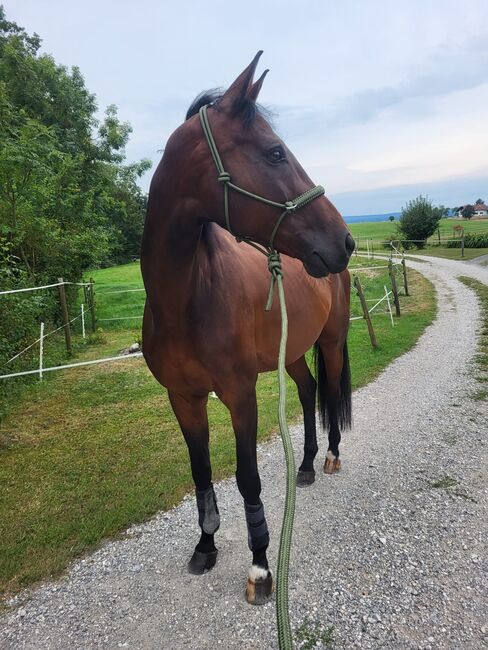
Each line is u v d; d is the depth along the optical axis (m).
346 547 2.55
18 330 6.35
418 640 1.92
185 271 1.85
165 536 2.78
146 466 3.76
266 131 1.71
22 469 3.83
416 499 3.01
